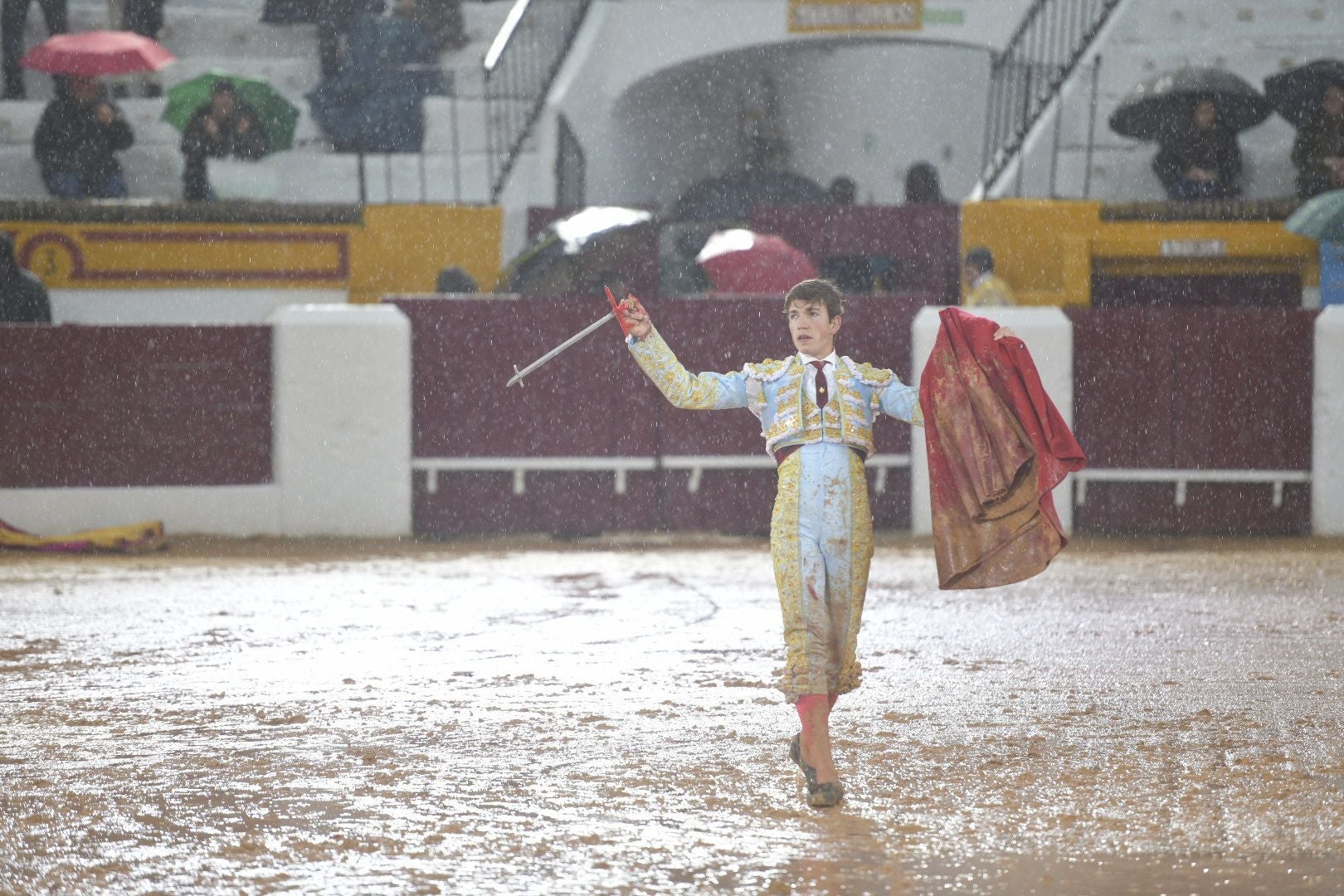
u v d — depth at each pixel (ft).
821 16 203.10
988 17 204.74
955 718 59.52
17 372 138.92
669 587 103.19
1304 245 174.19
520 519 146.82
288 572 113.70
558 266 150.61
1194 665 71.51
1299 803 46.88
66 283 173.37
